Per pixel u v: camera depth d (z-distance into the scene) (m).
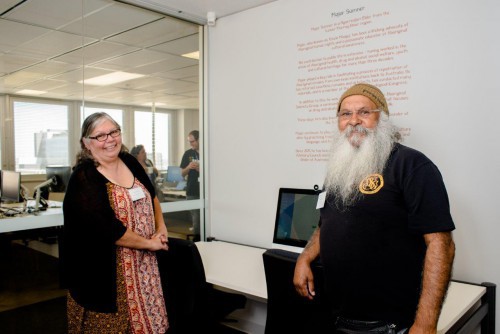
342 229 1.26
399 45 2.12
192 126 3.11
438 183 1.16
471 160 1.92
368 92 1.39
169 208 2.96
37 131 2.50
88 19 2.67
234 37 2.89
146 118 2.95
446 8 1.96
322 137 2.44
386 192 1.20
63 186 2.55
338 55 2.35
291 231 2.33
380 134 1.32
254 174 2.81
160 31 2.98
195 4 2.71
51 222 2.43
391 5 2.14
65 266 1.72
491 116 1.86
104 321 1.70
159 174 2.95
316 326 1.33
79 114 2.66
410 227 1.16
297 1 2.53
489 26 1.85
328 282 1.28
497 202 1.86
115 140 1.80
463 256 1.96
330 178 1.40
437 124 2.01
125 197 1.79
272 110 2.69
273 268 1.41
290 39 2.57
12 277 2.45
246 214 2.88
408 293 1.19
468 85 1.92
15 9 2.38
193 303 1.87
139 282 1.78
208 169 3.12
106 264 1.69
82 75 2.68
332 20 2.37
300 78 2.54
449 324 1.48
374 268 1.20
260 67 2.74
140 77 2.94
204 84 3.10
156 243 1.82
